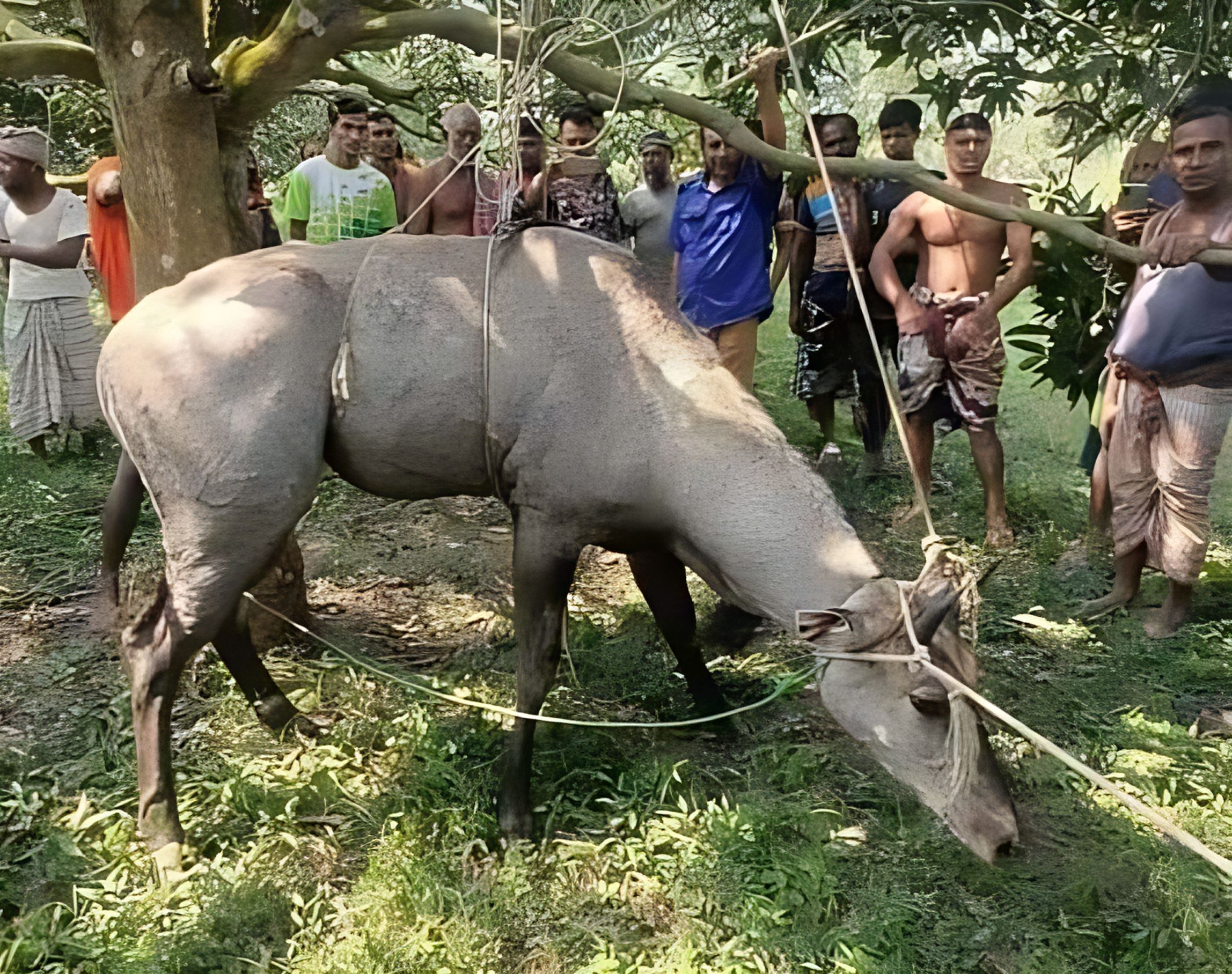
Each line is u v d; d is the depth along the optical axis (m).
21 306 6.32
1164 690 4.35
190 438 3.21
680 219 5.57
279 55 3.83
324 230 5.91
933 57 4.52
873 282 6.03
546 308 3.36
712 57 4.38
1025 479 6.45
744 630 4.55
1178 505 4.60
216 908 2.98
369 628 4.73
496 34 3.52
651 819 3.48
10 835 3.30
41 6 4.21
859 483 6.32
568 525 3.39
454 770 3.63
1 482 6.04
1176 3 4.22
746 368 5.63
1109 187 5.53
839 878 3.26
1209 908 3.12
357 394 3.36
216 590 3.31
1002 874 3.25
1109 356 4.79
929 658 2.98
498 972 2.91
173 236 3.92
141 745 3.30
